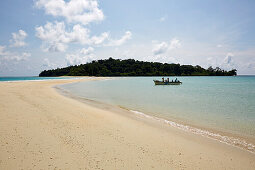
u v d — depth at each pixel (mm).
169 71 161875
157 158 4863
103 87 33281
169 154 5184
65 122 7520
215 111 12250
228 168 4621
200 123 9172
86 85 38531
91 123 7688
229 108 13422
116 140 5938
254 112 12023
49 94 17531
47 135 5922
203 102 16219
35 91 19328
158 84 42781
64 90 25453
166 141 6242
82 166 4152
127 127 7586
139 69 157250
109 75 149750
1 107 9781
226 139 6863
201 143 6309
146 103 15094
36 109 9695
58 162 4266
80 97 17766
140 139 6234
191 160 4914
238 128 8367
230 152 5652
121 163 4426
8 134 5809
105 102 15023
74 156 4617
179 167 4465
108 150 5117
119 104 14273
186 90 29406
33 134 5938
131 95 20750
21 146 5012
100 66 159375
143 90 28391
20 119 7578
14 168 3930
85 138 5883
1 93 15727
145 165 4426
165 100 17094
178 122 9242
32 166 4043
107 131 6793
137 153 5070
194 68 168375
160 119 9750
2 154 4504
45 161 4281
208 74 164125
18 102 11578
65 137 5844
